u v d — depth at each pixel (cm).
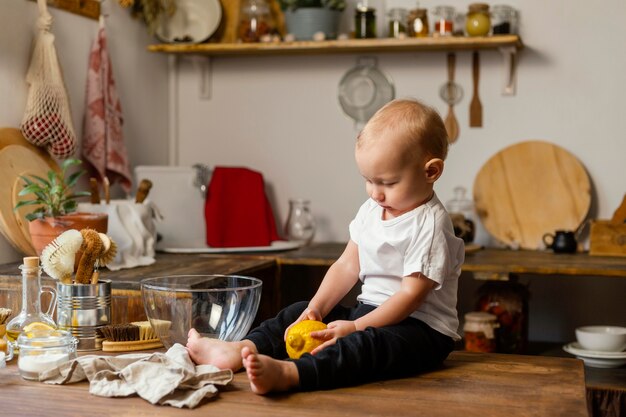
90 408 116
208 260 247
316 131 328
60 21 262
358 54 322
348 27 323
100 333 158
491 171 309
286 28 313
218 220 297
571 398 122
